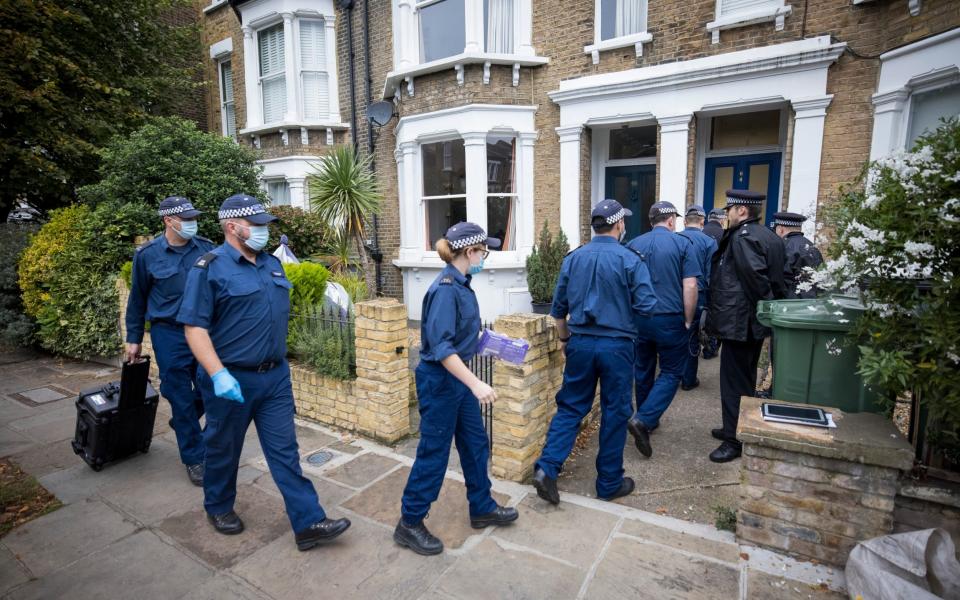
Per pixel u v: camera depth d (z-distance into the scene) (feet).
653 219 13.60
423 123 27.76
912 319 8.20
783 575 8.64
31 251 23.85
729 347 12.41
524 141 26.16
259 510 11.18
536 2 25.26
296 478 9.71
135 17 33.40
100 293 22.59
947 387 7.82
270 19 34.58
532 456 12.37
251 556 9.57
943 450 8.72
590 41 24.03
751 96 20.40
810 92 19.29
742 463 9.23
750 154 23.17
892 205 8.20
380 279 32.73
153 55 35.88
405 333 14.56
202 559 9.50
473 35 25.17
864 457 8.17
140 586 8.78
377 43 31.17
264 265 9.90
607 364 10.44
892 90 17.24
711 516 10.48
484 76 25.31
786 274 16.01
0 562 9.48
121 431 13.23
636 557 9.21
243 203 9.40
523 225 26.71
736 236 12.03
